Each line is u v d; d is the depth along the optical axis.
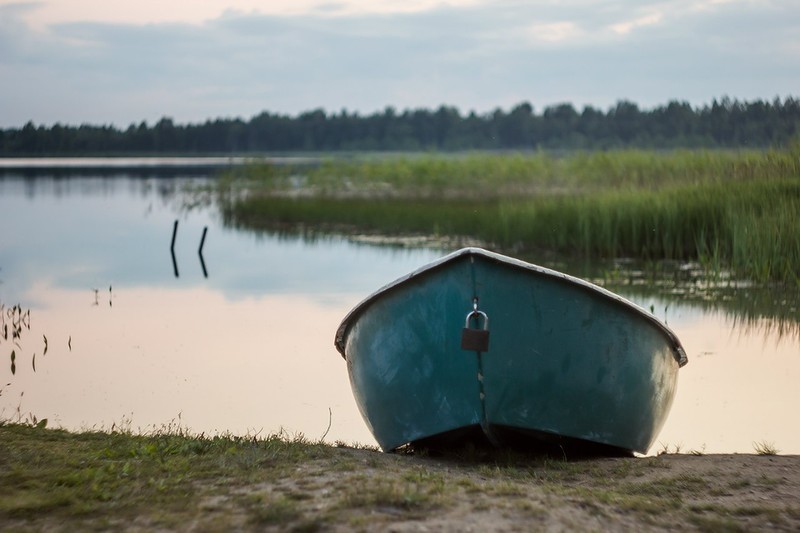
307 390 8.89
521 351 5.96
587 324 6.09
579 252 18.17
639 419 6.50
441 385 6.13
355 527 4.13
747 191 17.66
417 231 24.00
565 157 30.28
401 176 32.66
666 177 22.94
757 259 14.86
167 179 59.16
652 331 6.43
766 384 8.86
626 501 4.73
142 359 10.25
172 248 20.48
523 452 6.43
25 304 14.19
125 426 7.51
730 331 11.27
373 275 16.88
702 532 4.34
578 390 6.12
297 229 26.19
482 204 26.36
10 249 22.28
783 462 5.91
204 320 12.65
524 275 5.93
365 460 5.62
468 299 5.95
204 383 9.12
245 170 36.25
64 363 10.06
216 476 5.04
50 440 6.16
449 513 4.33
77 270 18.39
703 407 8.13
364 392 6.70
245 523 4.23
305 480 4.89
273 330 11.88
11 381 9.27
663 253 17.61
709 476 5.52
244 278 16.88
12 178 61.78
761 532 4.40
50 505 4.51
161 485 4.82
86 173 71.81
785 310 12.50
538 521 4.26
